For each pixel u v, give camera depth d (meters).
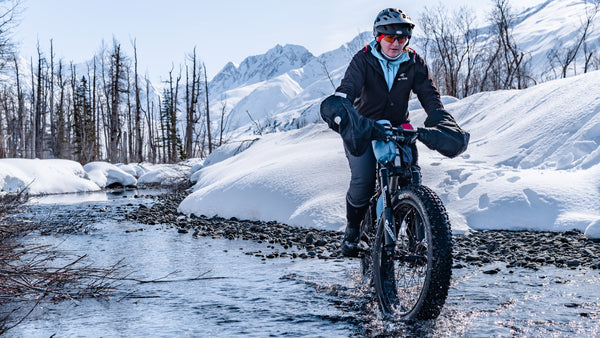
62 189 24.05
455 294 4.14
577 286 4.36
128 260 6.32
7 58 27.09
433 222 3.09
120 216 12.70
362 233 4.20
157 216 12.26
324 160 11.26
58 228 9.63
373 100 4.00
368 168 3.82
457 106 16.45
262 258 6.34
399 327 3.25
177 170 28.19
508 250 6.21
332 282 4.72
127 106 54.53
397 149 3.64
